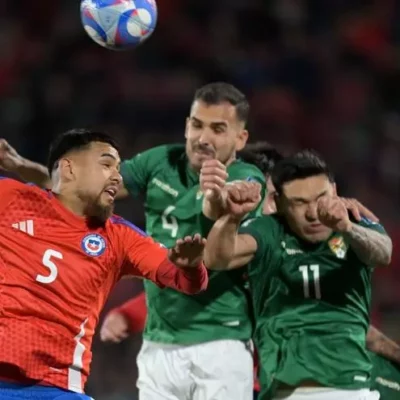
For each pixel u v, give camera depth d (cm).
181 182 2062
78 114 4716
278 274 1945
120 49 2025
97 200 1722
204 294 2022
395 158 4869
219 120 2011
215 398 2016
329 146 4859
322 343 1923
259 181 2016
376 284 3934
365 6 5409
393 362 2127
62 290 1678
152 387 2061
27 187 1730
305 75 5066
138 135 4662
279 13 5278
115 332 2186
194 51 5019
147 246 1730
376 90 5153
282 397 1948
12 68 4906
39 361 1656
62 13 5169
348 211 1961
